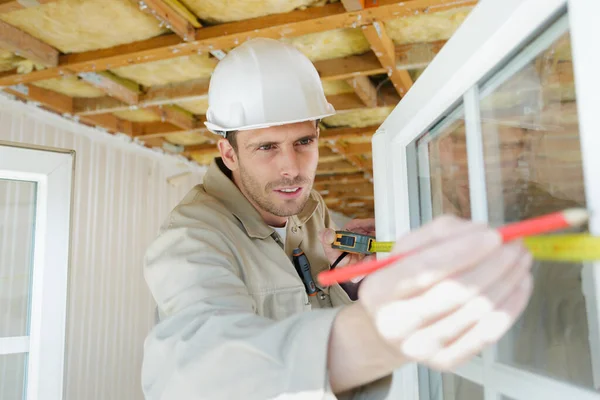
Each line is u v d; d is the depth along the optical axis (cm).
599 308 40
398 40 251
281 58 124
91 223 338
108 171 356
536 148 56
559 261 54
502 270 36
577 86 41
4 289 211
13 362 208
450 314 37
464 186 77
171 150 420
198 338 67
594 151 39
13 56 250
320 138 395
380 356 51
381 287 37
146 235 388
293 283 121
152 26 223
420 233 39
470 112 70
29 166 214
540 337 58
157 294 91
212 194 127
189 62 266
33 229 218
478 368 73
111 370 343
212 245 98
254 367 57
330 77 267
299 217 145
